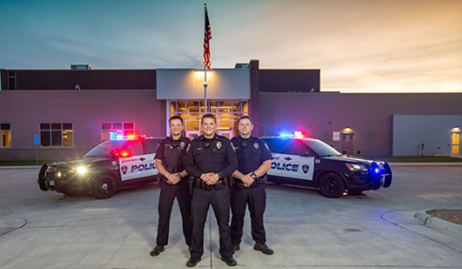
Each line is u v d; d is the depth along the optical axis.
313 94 21.33
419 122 21.31
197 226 3.30
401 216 5.40
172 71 19.25
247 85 19.38
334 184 7.14
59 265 3.33
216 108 20.38
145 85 27.72
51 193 7.91
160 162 3.62
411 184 9.40
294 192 7.86
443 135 21.41
